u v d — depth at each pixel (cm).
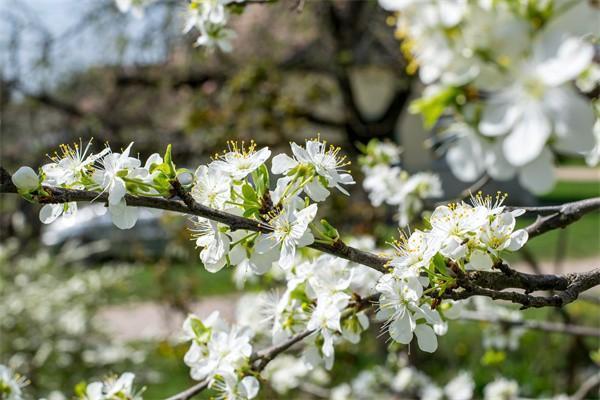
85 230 1241
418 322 202
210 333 245
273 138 945
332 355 225
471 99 128
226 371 233
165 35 1041
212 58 1033
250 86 907
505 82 123
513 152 118
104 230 1241
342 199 738
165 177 187
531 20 118
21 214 1126
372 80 1232
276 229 194
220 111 936
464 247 189
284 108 912
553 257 1509
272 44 1066
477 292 186
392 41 972
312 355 235
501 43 121
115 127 1065
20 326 800
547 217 235
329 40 1045
